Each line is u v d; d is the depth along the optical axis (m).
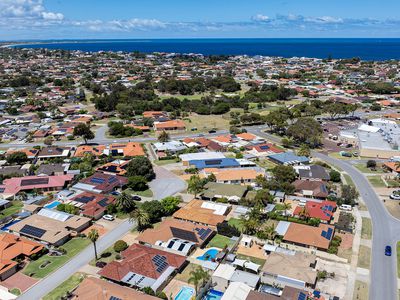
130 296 71.88
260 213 109.44
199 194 130.12
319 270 85.62
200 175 147.12
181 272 85.50
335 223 107.75
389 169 151.62
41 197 127.12
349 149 182.62
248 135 199.50
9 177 144.38
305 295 73.69
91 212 112.19
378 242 98.00
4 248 91.75
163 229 100.50
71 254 93.75
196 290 75.06
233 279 79.62
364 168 155.25
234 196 122.69
